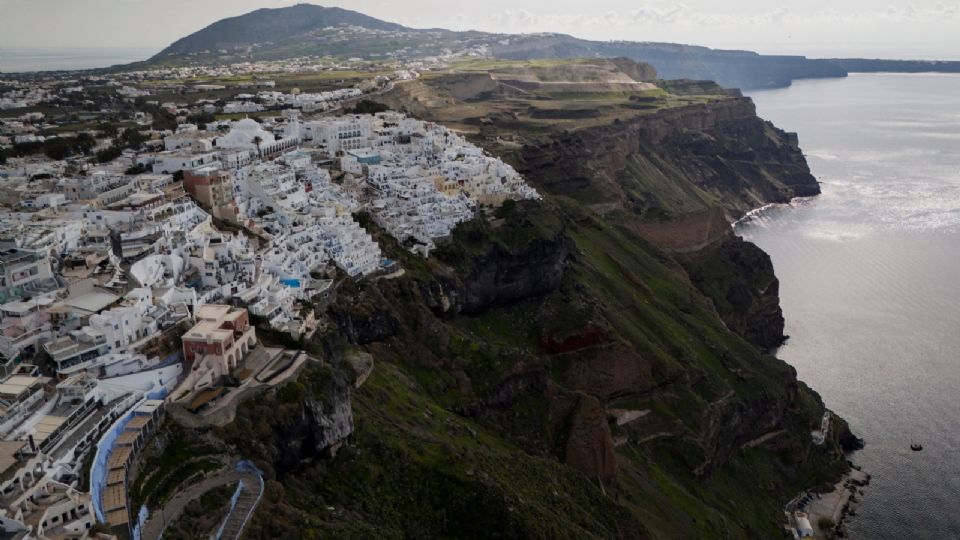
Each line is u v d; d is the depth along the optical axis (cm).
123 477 10100
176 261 15725
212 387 12288
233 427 11481
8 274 13412
